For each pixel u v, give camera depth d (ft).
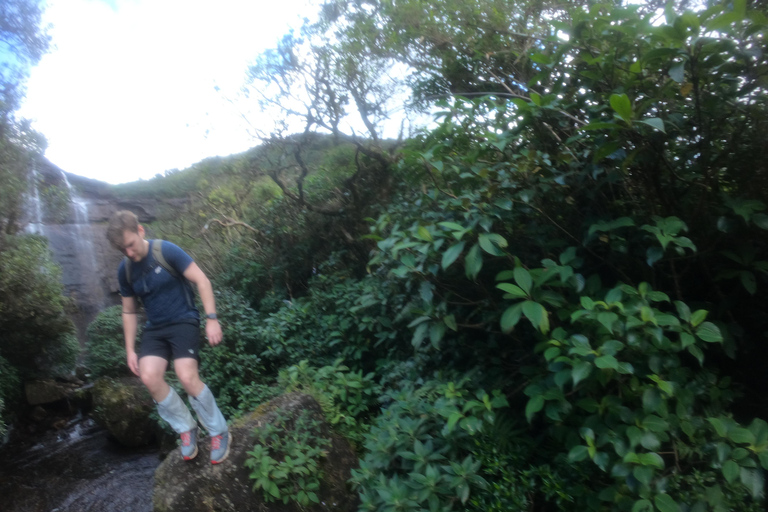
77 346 32.76
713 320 9.48
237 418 13.67
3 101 28.35
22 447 25.71
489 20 18.65
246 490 10.48
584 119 10.28
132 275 10.34
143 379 10.11
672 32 7.98
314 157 28.48
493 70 19.10
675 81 8.68
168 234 34.42
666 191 9.77
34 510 18.66
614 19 9.04
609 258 9.75
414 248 10.10
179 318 10.34
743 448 7.38
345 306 16.92
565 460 8.65
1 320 27.04
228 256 28.63
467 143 12.57
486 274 10.37
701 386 8.38
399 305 12.64
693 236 9.53
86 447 24.64
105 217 57.06
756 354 9.95
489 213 9.46
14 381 27.43
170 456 11.61
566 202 9.97
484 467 9.18
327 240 25.82
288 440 11.13
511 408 10.55
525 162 9.61
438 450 9.64
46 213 37.29
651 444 7.38
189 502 10.29
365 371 16.17
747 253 8.77
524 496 8.64
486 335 11.51
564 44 9.86
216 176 33.45
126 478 20.34
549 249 9.97
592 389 8.14
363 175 23.85
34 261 28.91
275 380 17.26
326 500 10.87
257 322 19.72
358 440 12.35
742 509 7.64
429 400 10.46
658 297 7.73
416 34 20.67
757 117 8.90
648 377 7.74
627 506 7.80
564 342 7.82
